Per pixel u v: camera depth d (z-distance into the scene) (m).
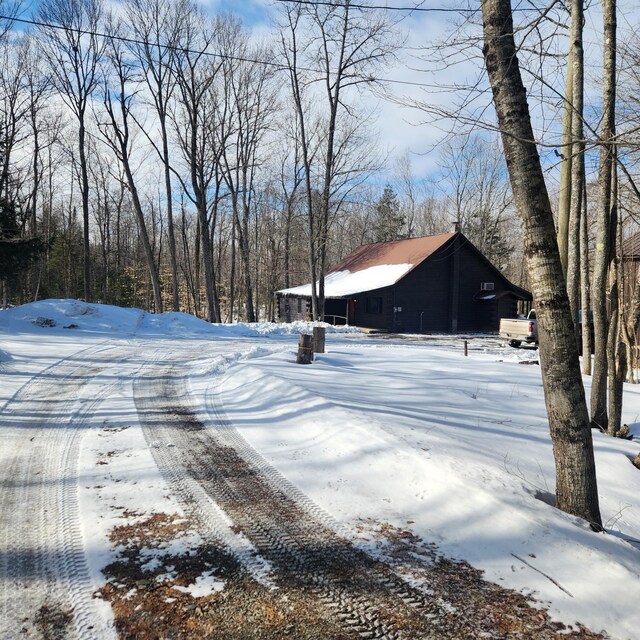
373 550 3.69
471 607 3.03
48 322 19.53
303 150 27.08
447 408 7.94
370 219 57.28
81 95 27.45
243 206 34.72
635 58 6.52
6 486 4.75
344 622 2.89
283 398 7.96
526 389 10.16
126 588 3.16
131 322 21.81
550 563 3.46
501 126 4.15
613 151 5.21
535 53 4.97
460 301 31.48
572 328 4.21
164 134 27.70
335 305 34.78
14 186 23.06
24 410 7.61
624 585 3.19
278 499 4.55
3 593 3.10
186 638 2.73
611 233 7.83
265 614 2.94
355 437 5.95
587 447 4.18
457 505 4.30
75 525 3.98
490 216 42.81
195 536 3.85
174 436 6.38
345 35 24.61
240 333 22.94
